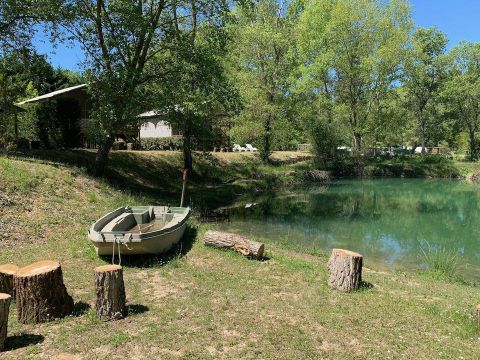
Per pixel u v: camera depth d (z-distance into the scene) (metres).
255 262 10.45
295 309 7.36
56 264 6.77
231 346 5.92
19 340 5.84
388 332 6.55
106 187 18.38
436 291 9.03
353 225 18.48
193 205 20.42
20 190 14.23
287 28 35.84
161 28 20.17
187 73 20.36
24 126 25.62
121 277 6.68
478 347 6.18
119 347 5.77
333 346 6.05
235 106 21.55
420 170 42.03
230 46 32.03
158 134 37.88
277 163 37.72
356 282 8.41
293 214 20.64
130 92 19.11
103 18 18.50
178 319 6.78
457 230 18.30
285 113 35.84
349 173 40.31
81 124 25.95
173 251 11.05
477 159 48.47
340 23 39.12
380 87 40.47
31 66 21.56
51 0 17.06
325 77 43.50
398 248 14.60
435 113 55.97
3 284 6.97
